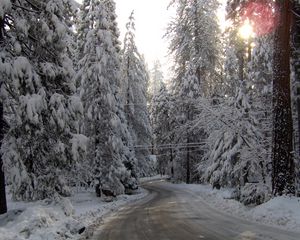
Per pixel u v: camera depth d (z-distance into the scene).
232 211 17.95
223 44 43.53
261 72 28.70
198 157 52.72
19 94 14.95
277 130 15.51
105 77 31.20
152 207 22.97
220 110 23.98
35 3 16.11
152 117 72.94
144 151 52.75
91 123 31.16
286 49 15.68
